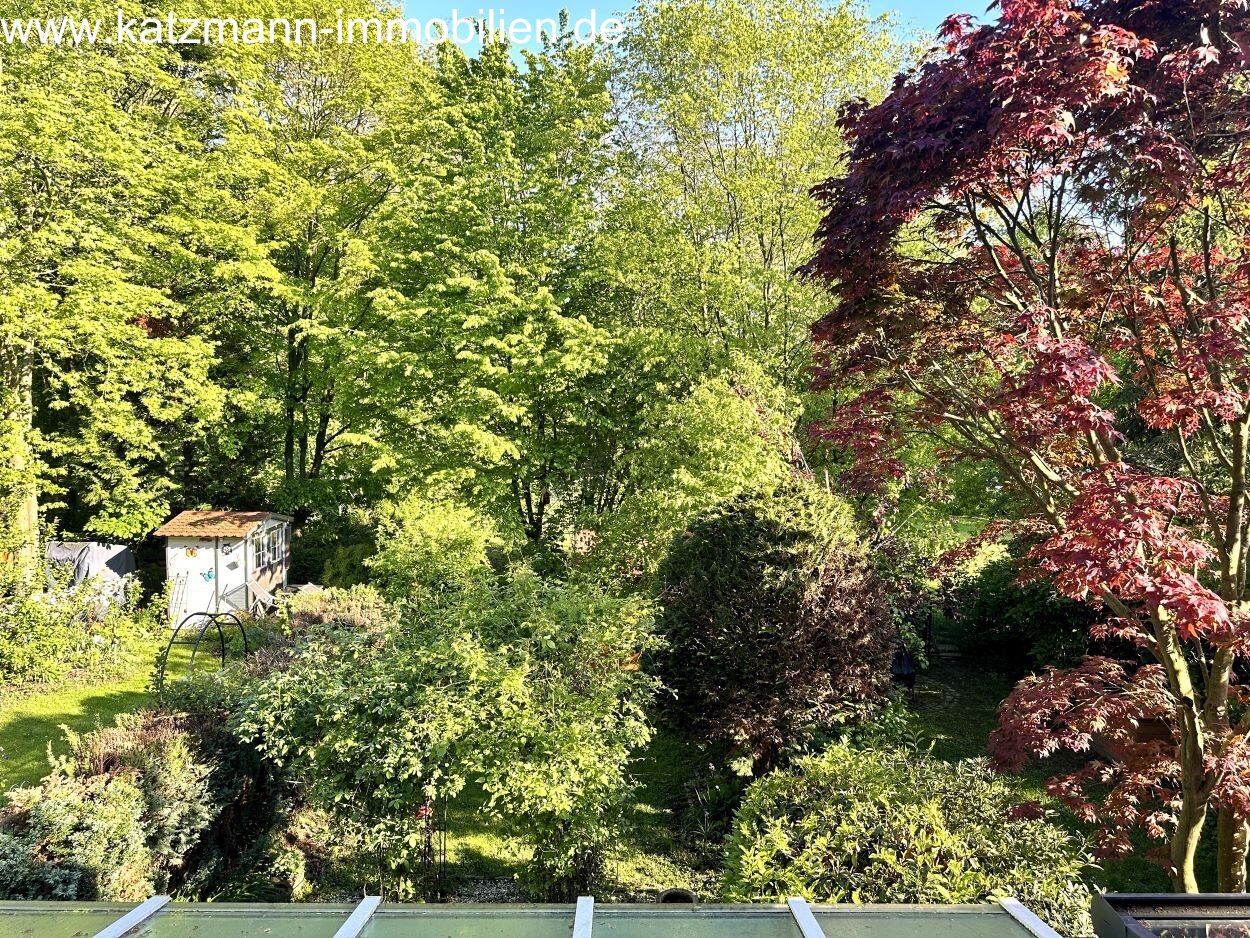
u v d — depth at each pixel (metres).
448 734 6.06
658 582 9.24
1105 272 5.84
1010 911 2.79
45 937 2.68
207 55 16.22
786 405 12.86
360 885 6.95
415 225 15.55
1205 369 5.08
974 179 4.62
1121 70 4.09
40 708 10.91
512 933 2.63
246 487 20.89
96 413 13.88
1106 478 4.84
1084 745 5.14
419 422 16.02
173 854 5.77
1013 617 12.35
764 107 14.12
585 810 6.44
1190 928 2.40
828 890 4.28
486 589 7.79
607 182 16.41
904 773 5.22
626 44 16.05
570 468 16.48
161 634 14.83
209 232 14.72
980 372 6.13
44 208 13.04
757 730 7.68
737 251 13.72
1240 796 4.62
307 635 8.22
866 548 8.68
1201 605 4.04
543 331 15.27
